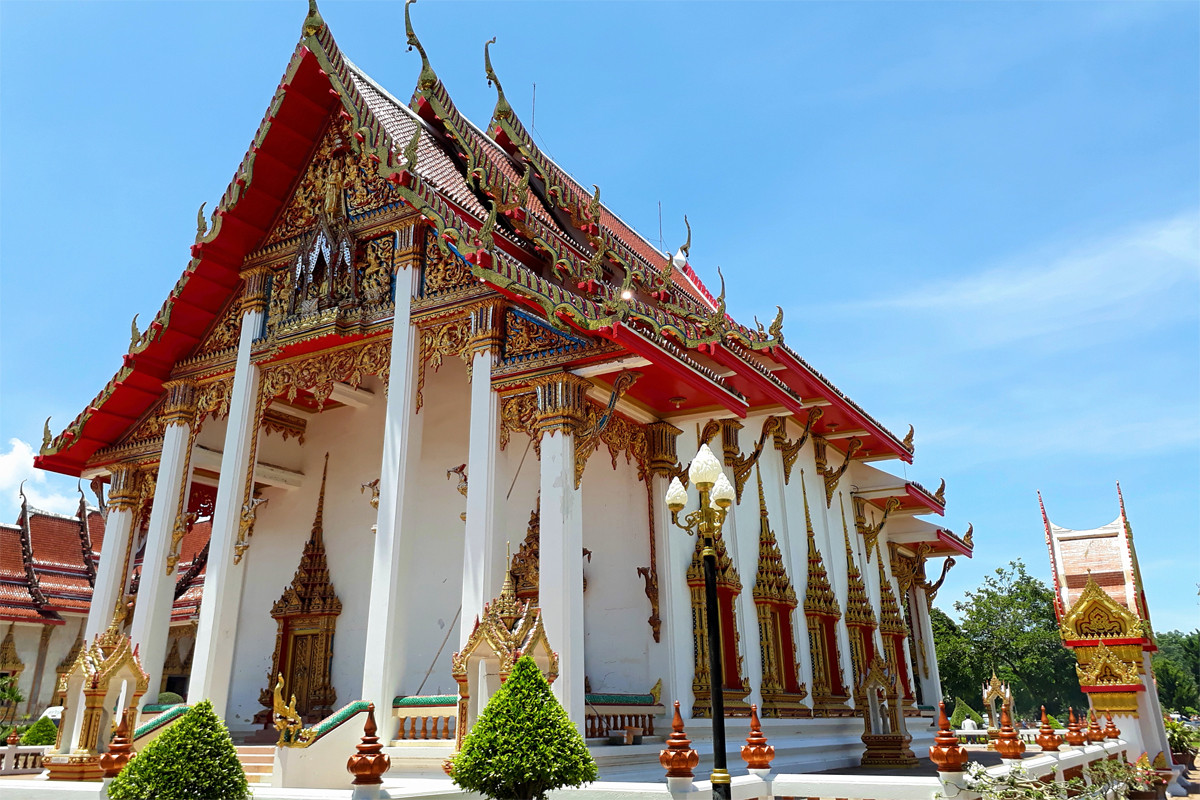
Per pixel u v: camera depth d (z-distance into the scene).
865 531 19.78
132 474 15.05
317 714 14.15
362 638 14.45
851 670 17.02
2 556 23.19
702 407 12.28
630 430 12.34
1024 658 51.06
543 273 12.19
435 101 12.64
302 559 15.37
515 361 10.83
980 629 51.47
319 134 13.73
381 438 15.65
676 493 7.07
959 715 29.70
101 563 14.57
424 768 9.42
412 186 11.51
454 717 9.70
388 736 9.98
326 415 16.48
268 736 14.03
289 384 12.95
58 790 7.41
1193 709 69.69
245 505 12.59
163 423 14.84
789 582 15.28
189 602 20.19
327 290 12.65
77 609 23.14
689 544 12.88
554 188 14.12
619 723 10.66
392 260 12.38
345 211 13.02
